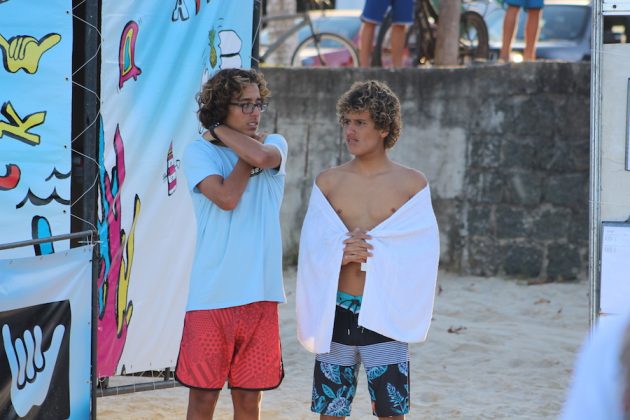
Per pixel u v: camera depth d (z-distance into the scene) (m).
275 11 33.75
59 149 11.10
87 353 9.92
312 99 22.55
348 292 9.39
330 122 22.53
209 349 9.27
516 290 20.75
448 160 22.31
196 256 9.40
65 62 11.03
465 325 17.77
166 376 12.39
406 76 22.38
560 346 16.36
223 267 9.27
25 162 10.96
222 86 9.37
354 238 9.27
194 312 9.31
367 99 9.31
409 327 9.31
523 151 21.80
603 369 5.09
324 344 9.30
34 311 9.23
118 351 11.69
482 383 14.32
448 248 22.44
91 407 10.02
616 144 9.82
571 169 21.67
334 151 22.53
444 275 22.23
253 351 9.44
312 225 9.55
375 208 9.45
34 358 9.27
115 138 11.52
